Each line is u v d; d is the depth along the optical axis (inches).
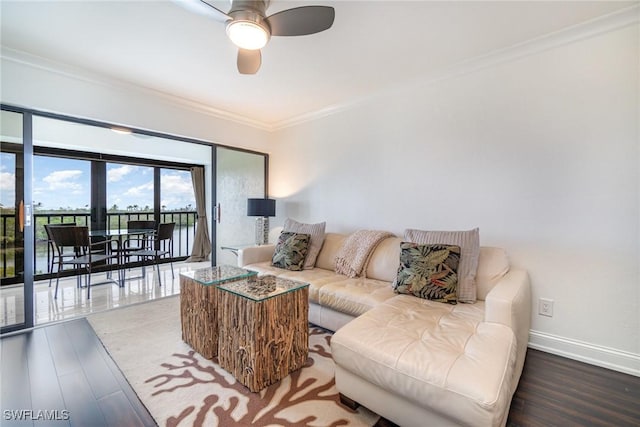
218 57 95.3
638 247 72.9
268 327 66.9
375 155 125.5
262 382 65.9
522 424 56.0
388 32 81.2
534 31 80.7
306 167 154.6
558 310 83.4
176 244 232.7
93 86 108.3
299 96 128.7
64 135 159.2
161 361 78.1
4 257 97.2
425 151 110.3
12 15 73.6
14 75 92.7
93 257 142.5
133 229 181.6
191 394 64.1
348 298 87.4
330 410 59.2
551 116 84.0
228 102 135.9
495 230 94.3
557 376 72.3
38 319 106.7
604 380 70.6
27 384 67.5
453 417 43.8
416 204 113.0
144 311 116.3
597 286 77.9
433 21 76.3
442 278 79.1
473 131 98.5
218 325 77.2
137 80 112.6
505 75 91.8
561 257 82.8
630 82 73.2
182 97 129.9
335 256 117.3
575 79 80.3
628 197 73.9
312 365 76.7
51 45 88.4
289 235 123.9
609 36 75.5
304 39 84.7
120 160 197.6
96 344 87.7
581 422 56.5
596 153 77.7
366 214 129.4
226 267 99.9
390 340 55.7
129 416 57.4
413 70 104.2
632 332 73.7
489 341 53.1
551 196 84.3
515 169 90.4
